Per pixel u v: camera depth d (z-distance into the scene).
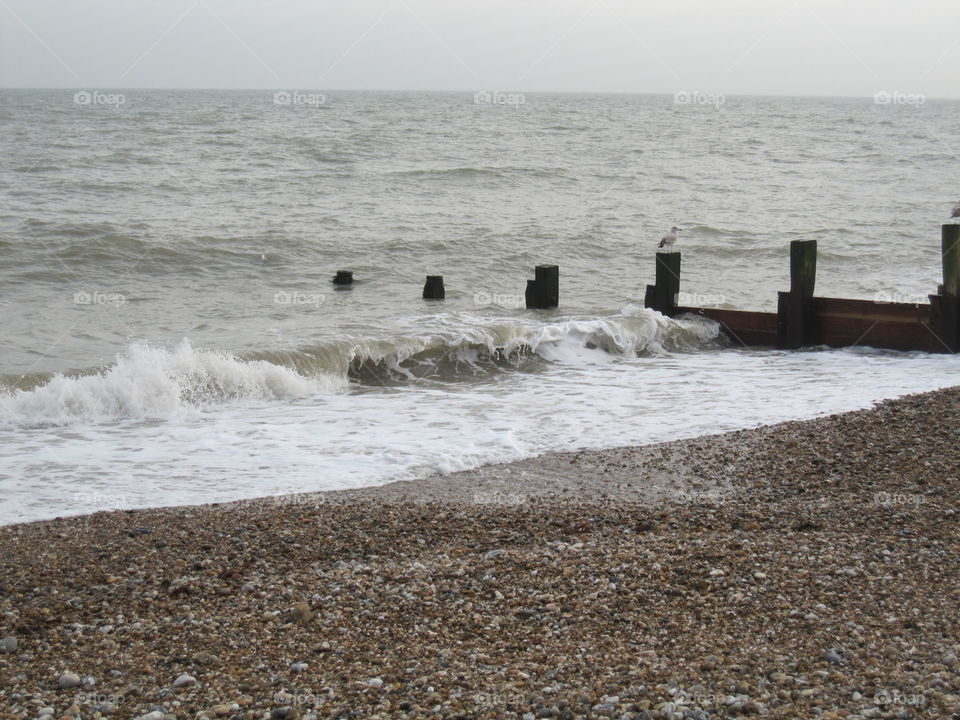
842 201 38.62
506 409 12.61
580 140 68.62
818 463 9.94
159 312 18.59
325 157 49.50
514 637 6.12
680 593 6.70
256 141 58.56
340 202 33.91
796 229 31.02
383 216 31.02
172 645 6.05
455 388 13.93
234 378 12.93
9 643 6.01
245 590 6.85
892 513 8.41
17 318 17.70
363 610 6.53
